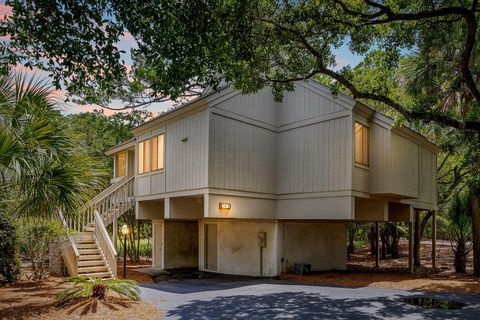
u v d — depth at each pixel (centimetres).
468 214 1577
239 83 1048
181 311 821
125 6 644
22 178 680
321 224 1661
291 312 821
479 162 1473
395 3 997
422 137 1493
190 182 1309
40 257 1131
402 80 1536
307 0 959
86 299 827
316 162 1333
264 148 1432
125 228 1297
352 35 1061
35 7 584
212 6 707
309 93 1374
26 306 778
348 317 782
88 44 646
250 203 1359
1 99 707
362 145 1298
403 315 801
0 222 1038
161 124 1490
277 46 1075
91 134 2400
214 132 1264
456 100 1509
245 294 1036
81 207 823
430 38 1087
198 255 1784
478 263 1440
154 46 700
